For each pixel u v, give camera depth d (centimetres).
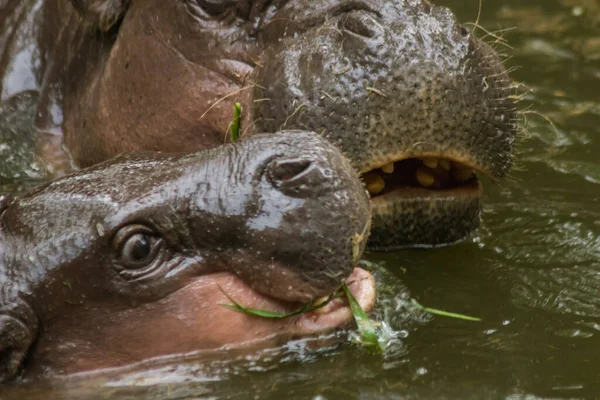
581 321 1439
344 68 1466
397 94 1449
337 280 1298
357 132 1455
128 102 1789
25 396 1301
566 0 2919
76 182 1372
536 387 1263
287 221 1283
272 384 1287
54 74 2089
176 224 1306
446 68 1465
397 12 1502
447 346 1373
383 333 1405
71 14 2091
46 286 1306
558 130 2173
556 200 1855
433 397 1243
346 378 1292
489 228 1738
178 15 1698
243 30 1644
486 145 1507
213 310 1312
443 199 1588
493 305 1491
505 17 2812
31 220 1341
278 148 1315
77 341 1319
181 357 1324
